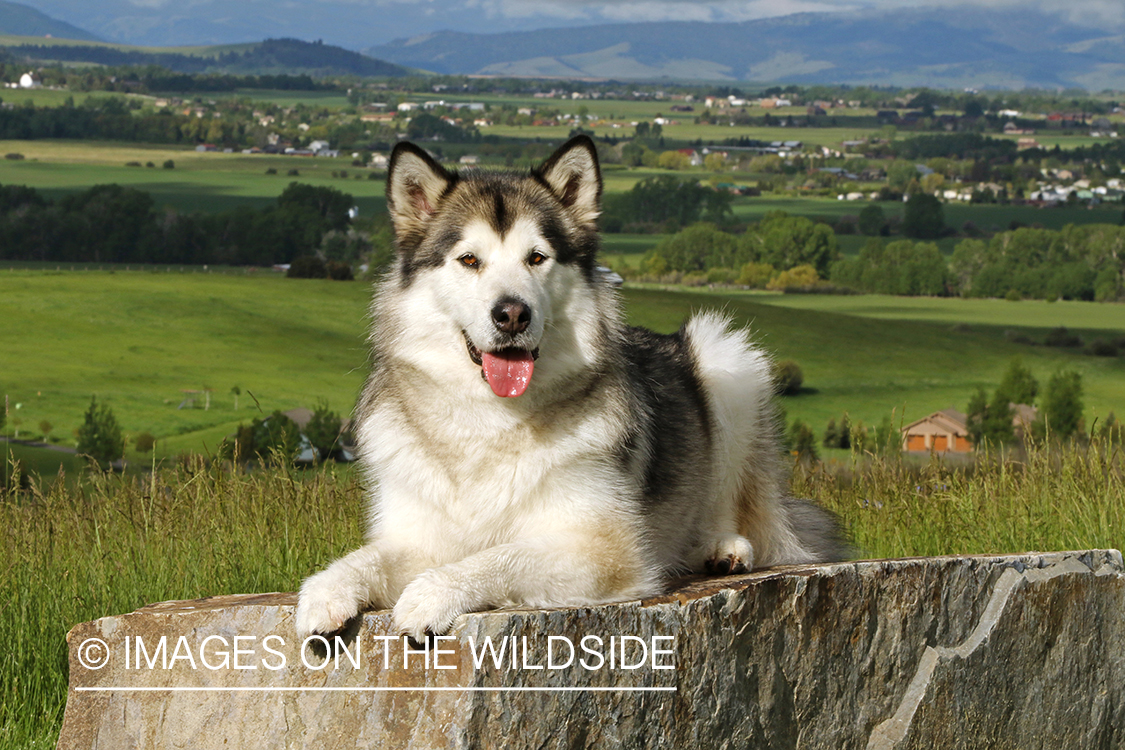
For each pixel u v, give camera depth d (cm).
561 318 444
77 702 425
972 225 15650
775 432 590
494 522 436
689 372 561
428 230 461
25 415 5388
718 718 415
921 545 764
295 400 6084
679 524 519
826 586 447
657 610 399
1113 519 753
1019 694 496
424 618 369
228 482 777
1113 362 8488
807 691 443
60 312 8012
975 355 8481
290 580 647
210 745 403
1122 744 533
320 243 11288
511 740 372
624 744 393
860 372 7600
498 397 430
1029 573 501
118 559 672
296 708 392
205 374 6669
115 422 4988
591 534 428
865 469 902
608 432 441
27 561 666
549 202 468
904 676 468
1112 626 524
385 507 456
